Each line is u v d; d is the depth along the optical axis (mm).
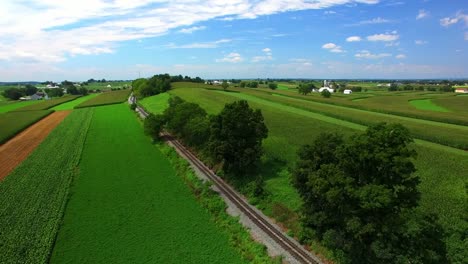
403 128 25938
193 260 30438
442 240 27547
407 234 24547
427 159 50156
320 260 29906
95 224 37156
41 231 35000
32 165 58500
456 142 60656
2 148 73312
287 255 30703
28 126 101125
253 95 162375
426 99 163500
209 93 165000
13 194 44812
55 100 188125
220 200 42812
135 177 52562
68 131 90188
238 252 31750
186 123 67750
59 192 45500
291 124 81375
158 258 30688
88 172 54812
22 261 29766
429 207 34906
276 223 36719
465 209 29812
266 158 55344
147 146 72938
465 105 135500
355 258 28172
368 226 25469
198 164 57938
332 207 29594
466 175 43375
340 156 28094
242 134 48031
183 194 46000
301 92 189375
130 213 39906
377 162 26172
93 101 167625
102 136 83000
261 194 42812
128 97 187750
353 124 85250
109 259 30562
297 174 34062
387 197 24359
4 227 35781
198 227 36688
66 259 30641
